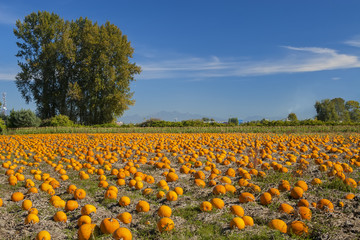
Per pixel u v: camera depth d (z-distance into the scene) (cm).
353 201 614
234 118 5684
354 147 1625
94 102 5544
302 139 1952
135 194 762
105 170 1093
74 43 5741
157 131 3388
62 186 851
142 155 1405
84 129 3525
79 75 5622
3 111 5597
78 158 1365
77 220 573
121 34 6025
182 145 1747
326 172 944
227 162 1171
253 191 722
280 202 648
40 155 1397
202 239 477
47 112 5809
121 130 3472
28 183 853
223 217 562
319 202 584
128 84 5838
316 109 7919
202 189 789
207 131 3278
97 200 716
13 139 2273
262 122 4322
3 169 1138
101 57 5347
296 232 487
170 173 897
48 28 5559
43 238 472
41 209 637
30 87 5634
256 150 1049
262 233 479
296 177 897
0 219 590
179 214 591
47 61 5578
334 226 497
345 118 8431
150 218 570
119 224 541
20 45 5591
